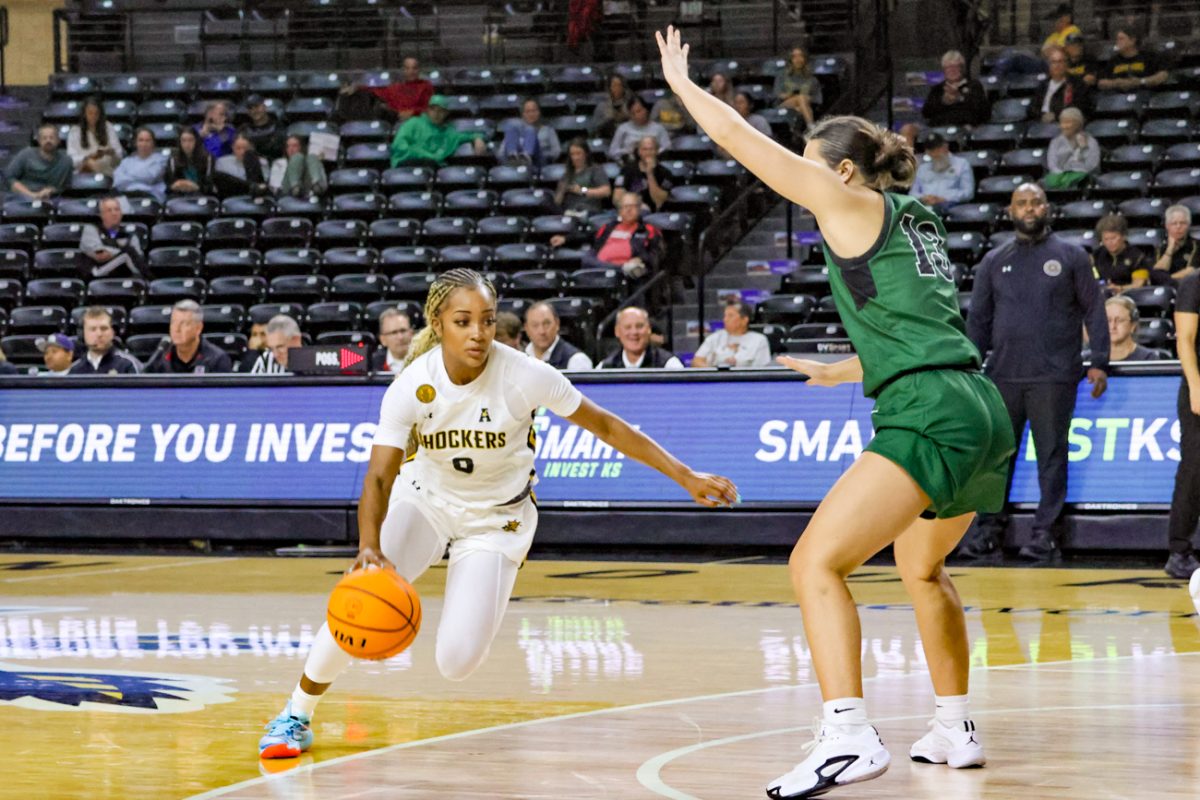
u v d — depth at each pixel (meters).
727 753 5.58
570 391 5.59
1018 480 12.43
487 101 23.45
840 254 5.00
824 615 4.75
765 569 12.03
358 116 23.67
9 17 27.00
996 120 21.78
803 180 4.91
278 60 26.56
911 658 7.75
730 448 12.96
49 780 5.25
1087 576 11.30
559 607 10.02
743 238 21.05
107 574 12.18
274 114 22.56
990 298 12.24
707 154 21.42
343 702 6.73
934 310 4.96
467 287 5.33
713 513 12.91
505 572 5.67
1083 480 12.26
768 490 12.77
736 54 24.98
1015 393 12.09
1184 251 16.19
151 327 18.33
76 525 14.20
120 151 22.64
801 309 17.23
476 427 5.53
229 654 8.20
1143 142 20.25
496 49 25.97
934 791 4.95
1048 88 21.03
